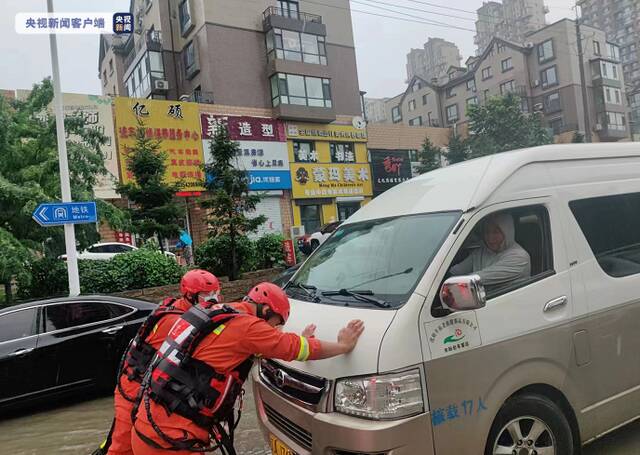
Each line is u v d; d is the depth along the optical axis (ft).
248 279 38.88
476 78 155.02
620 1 311.06
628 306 10.32
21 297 32.22
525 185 9.82
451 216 9.32
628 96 195.21
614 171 11.31
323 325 8.82
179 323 7.80
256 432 14.34
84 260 34.37
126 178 61.62
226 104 80.74
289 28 84.74
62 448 14.82
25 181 31.19
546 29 139.85
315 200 82.99
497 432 8.40
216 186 39.32
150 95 88.38
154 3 90.99
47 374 17.84
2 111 32.22
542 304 9.18
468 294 7.69
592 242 10.28
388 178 93.30
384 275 9.37
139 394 7.73
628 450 11.21
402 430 7.40
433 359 7.86
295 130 81.25
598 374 9.74
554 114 139.95
